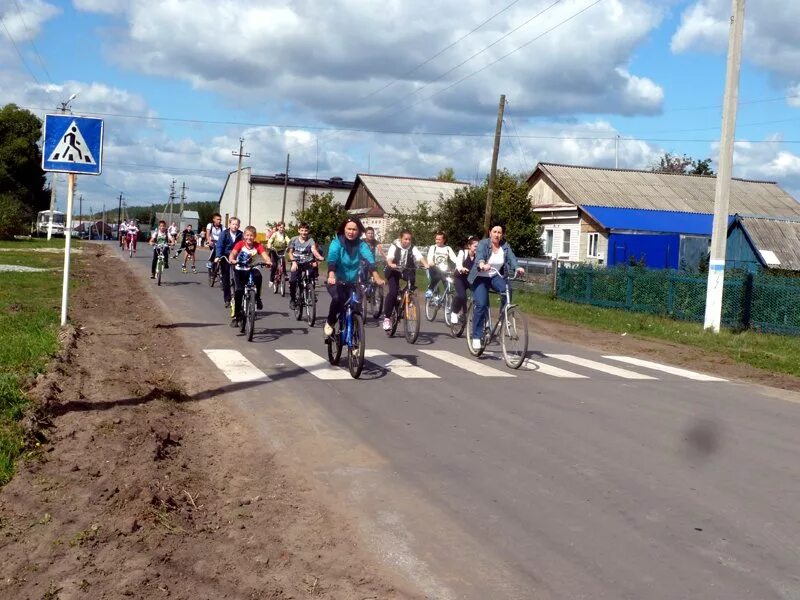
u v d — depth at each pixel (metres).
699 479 6.32
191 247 30.23
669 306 20.70
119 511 5.07
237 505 5.45
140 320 15.09
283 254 22.30
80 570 4.24
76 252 42.56
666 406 9.34
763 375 12.61
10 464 5.80
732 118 17.41
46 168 12.29
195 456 6.59
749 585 4.38
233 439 7.17
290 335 14.11
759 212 43.34
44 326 12.62
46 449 6.28
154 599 3.96
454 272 14.75
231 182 88.00
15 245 47.16
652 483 6.17
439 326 16.73
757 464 6.83
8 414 6.89
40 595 3.95
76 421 7.14
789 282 17.56
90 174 12.55
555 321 20.02
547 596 4.20
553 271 25.95
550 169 43.38
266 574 4.37
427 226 43.06
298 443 7.10
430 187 63.38
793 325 17.39
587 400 9.45
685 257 35.31
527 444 7.24
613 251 35.50
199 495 5.61
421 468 6.44
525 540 4.98
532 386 10.21
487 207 32.50
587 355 13.89
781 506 5.71
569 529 5.17
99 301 18.16
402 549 4.80
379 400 8.96
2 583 4.07
